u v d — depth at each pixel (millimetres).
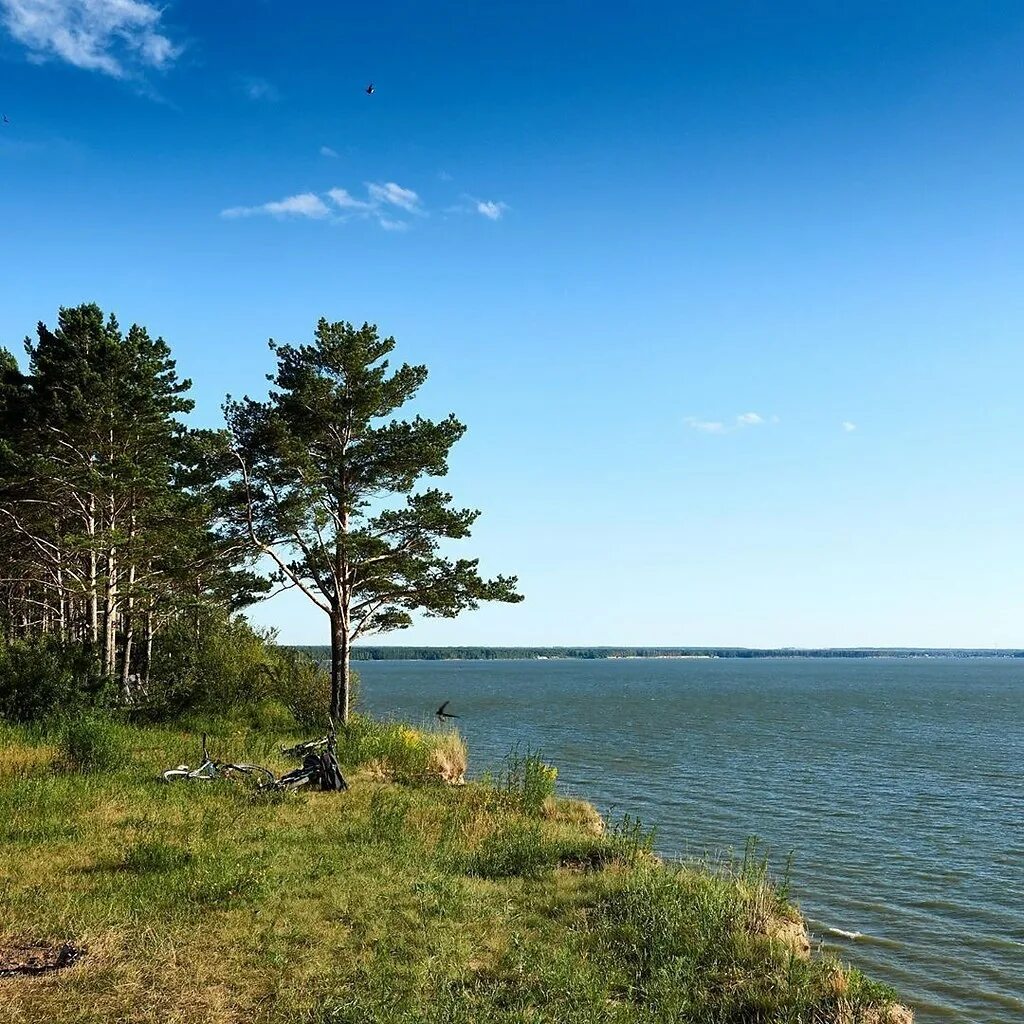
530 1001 7645
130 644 31359
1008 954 14227
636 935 9586
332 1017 7043
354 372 27484
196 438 26234
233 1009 7160
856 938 14805
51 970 7621
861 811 26375
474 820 15188
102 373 27453
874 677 184750
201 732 23969
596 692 110562
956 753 42312
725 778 32375
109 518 28078
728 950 9523
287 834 13180
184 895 9812
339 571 27250
